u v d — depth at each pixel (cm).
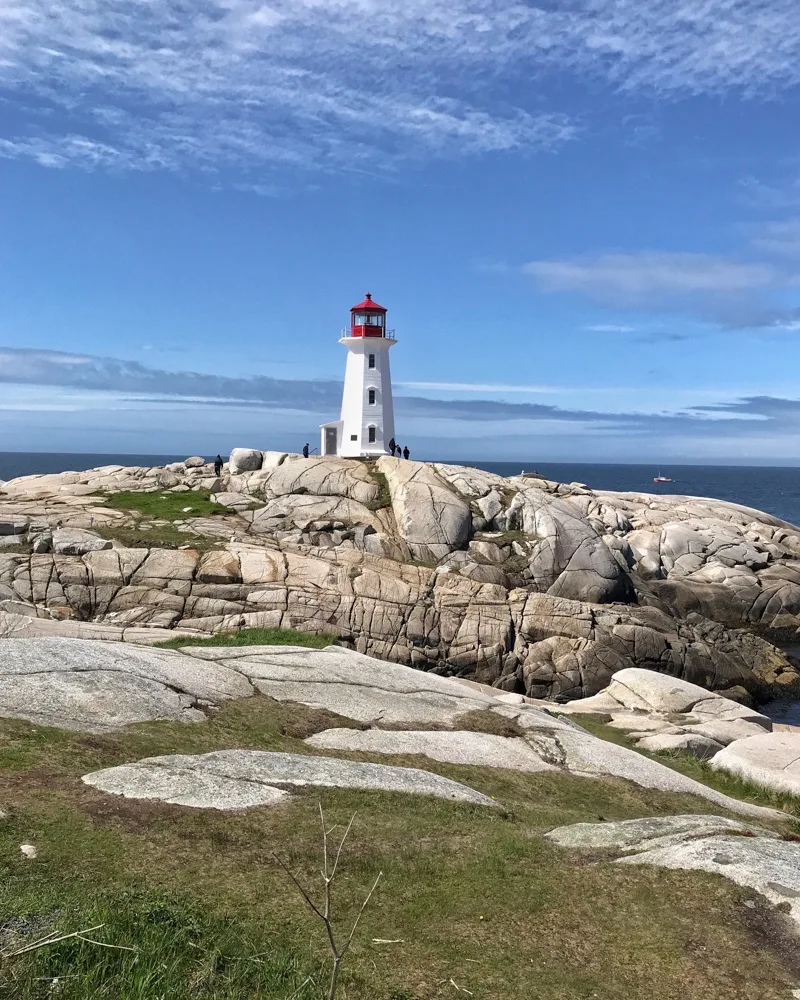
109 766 1087
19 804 910
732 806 1499
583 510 5406
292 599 3441
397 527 4447
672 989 707
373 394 6234
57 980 620
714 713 2272
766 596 4816
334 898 808
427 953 732
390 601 3509
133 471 5341
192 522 4203
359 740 1430
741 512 5753
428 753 1434
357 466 5053
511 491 4834
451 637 3491
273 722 1448
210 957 672
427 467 5019
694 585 4816
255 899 783
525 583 4206
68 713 1263
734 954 757
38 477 5250
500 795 1302
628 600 4403
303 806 1012
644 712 2302
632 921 809
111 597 3384
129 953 659
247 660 1802
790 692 3797
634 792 1450
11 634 2325
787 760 1753
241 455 5262
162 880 789
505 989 690
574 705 2388
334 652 2003
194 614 3381
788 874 895
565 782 1436
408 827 1000
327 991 648
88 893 737
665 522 5416
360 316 6266
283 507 4538
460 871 897
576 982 708
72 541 3638
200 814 946
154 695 1421
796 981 725
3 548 3662
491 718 1709
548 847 991
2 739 1111
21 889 728
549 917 811
